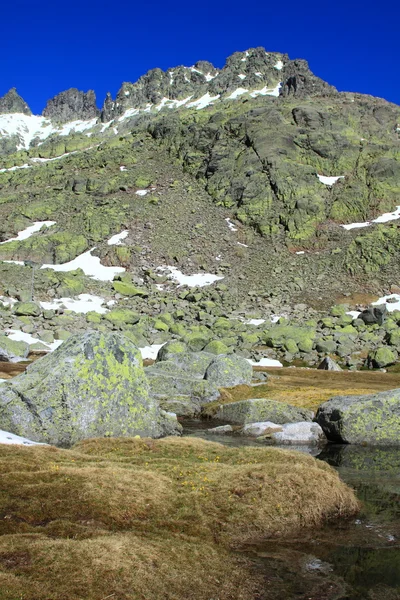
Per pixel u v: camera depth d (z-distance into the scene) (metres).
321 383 50.44
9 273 102.25
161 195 155.00
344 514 17.05
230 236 133.88
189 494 16.33
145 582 11.16
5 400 25.84
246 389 44.53
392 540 14.95
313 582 12.21
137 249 123.94
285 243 129.50
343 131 168.62
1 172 199.50
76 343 28.28
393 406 30.42
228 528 14.88
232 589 11.63
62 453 19.64
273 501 16.39
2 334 70.50
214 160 163.25
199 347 69.56
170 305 96.50
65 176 175.38
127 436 26.86
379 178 149.12
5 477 15.70
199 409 38.41
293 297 106.06
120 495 15.42
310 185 146.50
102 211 142.00
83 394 26.78
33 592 9.99
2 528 12.76
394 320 91.75
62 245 120.50
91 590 10.48
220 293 106.19
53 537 12.58
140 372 29.56
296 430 30.42
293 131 165.62
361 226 134.00
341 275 114.62
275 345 78.94
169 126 195.62
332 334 83.38
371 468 24.00
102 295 98.56
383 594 11.72
